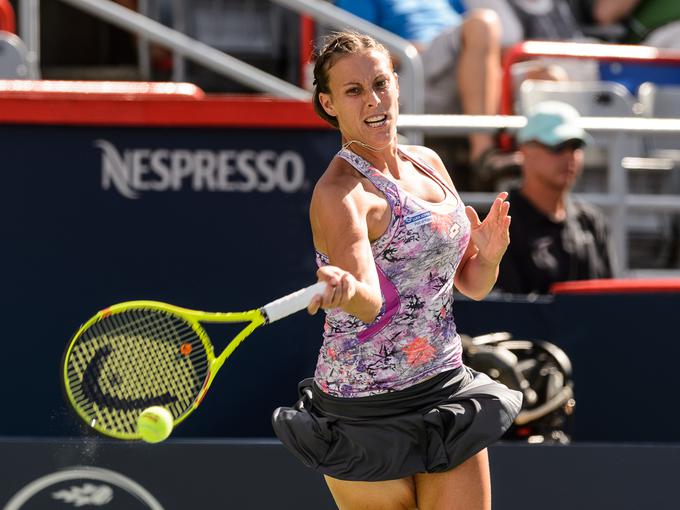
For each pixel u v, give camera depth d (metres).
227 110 14.51
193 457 13.60
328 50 10.41
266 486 13.60
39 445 13.52
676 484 13.75
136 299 14.59
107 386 11.31
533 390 14.88
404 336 10.49
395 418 10.57
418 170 10.77
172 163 14.57
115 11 19.19
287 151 14.60
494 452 13.72
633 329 15.87
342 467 10.74
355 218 10.06
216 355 14.73
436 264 10.45
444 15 22.98
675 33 24.94
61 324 14.55
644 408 15.90
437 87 21.59
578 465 13.73
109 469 13.54
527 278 16.91
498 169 19.75
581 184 20.66
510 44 23.66
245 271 14.66
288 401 14.84
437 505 10.81
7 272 14.51
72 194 14.52
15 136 14.43
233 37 23.48
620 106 21.55
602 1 25.55
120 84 16.66
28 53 19.16
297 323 14.78
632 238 20.34
